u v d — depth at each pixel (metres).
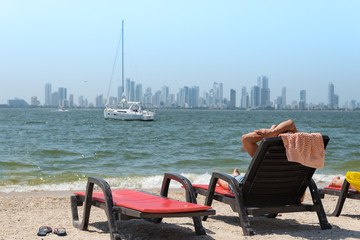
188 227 4.92
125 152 18.03
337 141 27.09
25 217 5.48
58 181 10.15
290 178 4.68
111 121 70.00
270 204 4.75
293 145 4.33
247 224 4.43
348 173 5.38
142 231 4.70
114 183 9.71
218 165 14.41
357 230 4.84
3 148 19.06
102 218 5.45
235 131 40.19
